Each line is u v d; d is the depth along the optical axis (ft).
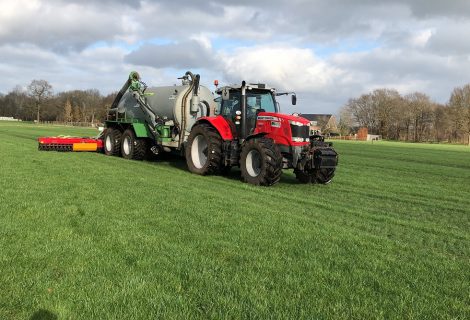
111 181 32.86
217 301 11.99
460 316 11.84
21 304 11.53
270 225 20.81
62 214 21.36
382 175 49.85
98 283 12.94
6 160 44.11
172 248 16.57
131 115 54.44
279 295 12.60
